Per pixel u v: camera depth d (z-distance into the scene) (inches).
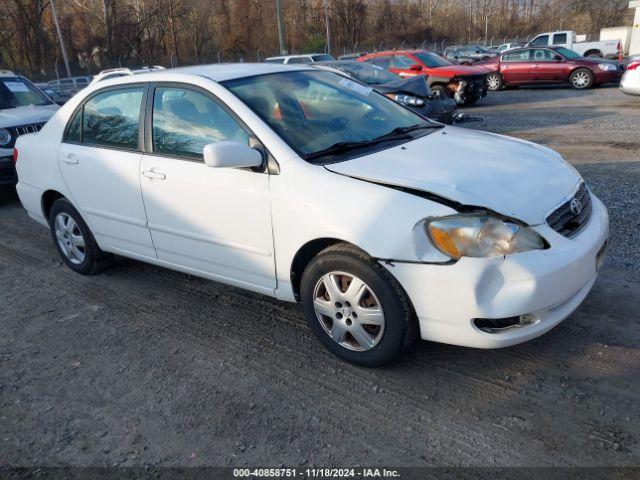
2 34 1691.7
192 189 139.6
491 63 716.7
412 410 111.0
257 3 2078.0
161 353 139.0
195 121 141.6
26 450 108.7
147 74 158.4
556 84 728.3
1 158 279.7
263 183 126.2
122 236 167.2
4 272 202.1
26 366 137.9
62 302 172.7
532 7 2918.3
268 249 129.4
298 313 153.7
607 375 116.1
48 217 198.5
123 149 159.0
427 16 2684.5
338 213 114.5
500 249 104.1
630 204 214.7
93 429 113.2
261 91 141.6
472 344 109.0
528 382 116.2
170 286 177.6
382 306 114.1
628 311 139.0
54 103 348.8
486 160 125.2
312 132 133.6
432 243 106.4
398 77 424.2
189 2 1977.1
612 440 99.0
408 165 120.5
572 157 304.3
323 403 115.4
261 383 123.7
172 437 109.2
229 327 149.2
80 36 1804.9
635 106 475.2
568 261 107.9
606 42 1114.1
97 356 140.1
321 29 2188.7
